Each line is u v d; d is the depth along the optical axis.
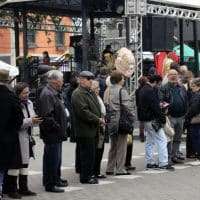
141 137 27.33
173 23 36.53
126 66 27.53
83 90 17.05
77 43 37.59
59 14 39.03
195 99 21.12
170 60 28.30
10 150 14.24
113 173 18.75
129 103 18.38
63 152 24.50
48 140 15.86
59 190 16.00
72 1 35.62
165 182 17.33
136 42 29.45
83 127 16.95
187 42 42.22
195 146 21.50
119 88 18.41
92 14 38.22
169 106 20.38
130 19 29.41
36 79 34.91
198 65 38.09
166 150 19.62
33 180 18.06
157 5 30.48
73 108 17.02
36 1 33.81
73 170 19.88
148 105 19.42
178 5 32.00
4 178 15.17
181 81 22.36
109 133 18.45
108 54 32.28
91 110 17.02
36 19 40.41
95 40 37.91
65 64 38.28
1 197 14.81
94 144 17.16
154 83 19.55
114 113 18.28
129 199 14.91
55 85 15.93
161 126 19.48
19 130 14.86
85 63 32.44
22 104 15.53
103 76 26.56
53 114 15.80
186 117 21.38
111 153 18.77
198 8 33.47
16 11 36.50
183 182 17.30
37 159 22.62
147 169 19.77
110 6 35.62
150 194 15.52
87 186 16.81
